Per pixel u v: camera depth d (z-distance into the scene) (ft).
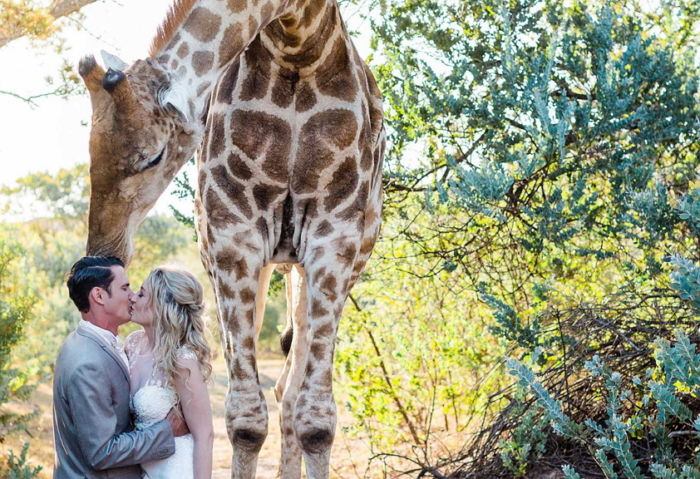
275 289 22.74
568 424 10.50
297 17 10.93
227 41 9.94
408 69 19.39
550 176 16.70
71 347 9.70
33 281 38.73
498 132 18.25
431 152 19.69
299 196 12.04
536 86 16.85
